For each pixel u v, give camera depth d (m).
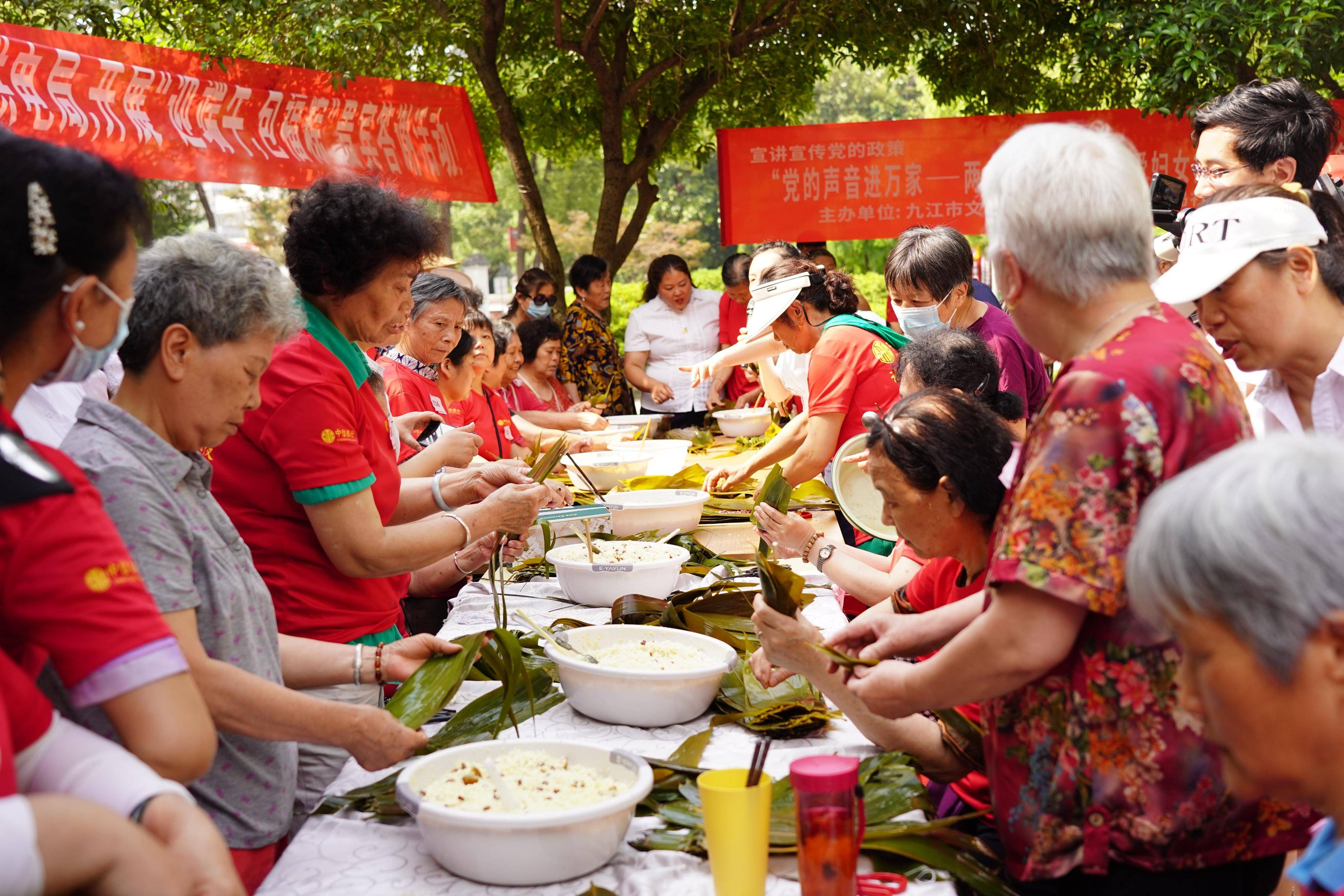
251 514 1.87
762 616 1.57
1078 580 1.08
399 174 6.22
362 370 1.95
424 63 7.12
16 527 0.99
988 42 7.39
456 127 6.54
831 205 7.58
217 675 1.37
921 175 7.52
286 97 5.72
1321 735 0.79
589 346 6.21
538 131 8.73
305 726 1.42
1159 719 1.13
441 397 3.53
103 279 1.05
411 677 1.70
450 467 2.81
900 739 1.58
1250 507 0.78
